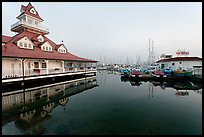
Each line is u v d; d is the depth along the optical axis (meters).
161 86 20.48
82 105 11.37
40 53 23.47
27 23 27.97
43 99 13.25
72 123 7.79
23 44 22.19
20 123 7.97
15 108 10.71
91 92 16.73
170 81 25.17
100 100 12.92
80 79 28.86
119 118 8.46
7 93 14.55
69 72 25.14
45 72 20.86
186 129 6.92
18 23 27.64
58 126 7.41
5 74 15.71
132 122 7.83
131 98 13.60
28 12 29.30
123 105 11.24
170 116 8.70
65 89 18.22
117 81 27.33
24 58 17.55
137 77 26.95
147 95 14.83
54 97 14.06
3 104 11.64
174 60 31.89
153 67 40.19
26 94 14.84
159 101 12.35
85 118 8.52
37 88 17.58
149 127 7.16
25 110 10.26
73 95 15.09
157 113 9.26
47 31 32.66
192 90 17.31
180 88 18.69
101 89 18.72
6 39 23.48
